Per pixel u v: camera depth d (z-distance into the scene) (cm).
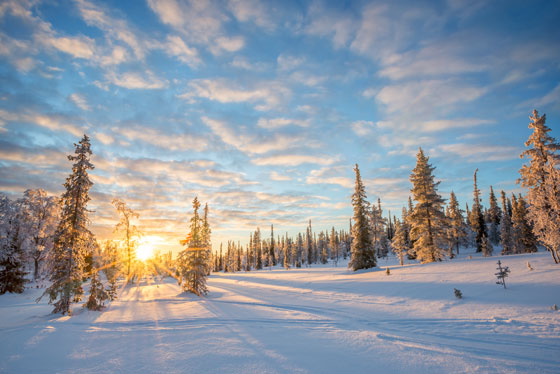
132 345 946
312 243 12081
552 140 2600
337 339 991
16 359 819
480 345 871
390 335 1031
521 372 664
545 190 2411
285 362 755
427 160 3881
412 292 1889
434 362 744
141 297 2548
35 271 3691
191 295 2639
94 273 1895
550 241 2202
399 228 5588
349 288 2414
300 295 2300
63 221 1833
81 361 792
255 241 12131
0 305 2253
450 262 3077
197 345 928
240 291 2883
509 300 1390
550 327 980
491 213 7512
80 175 1862
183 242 2875
